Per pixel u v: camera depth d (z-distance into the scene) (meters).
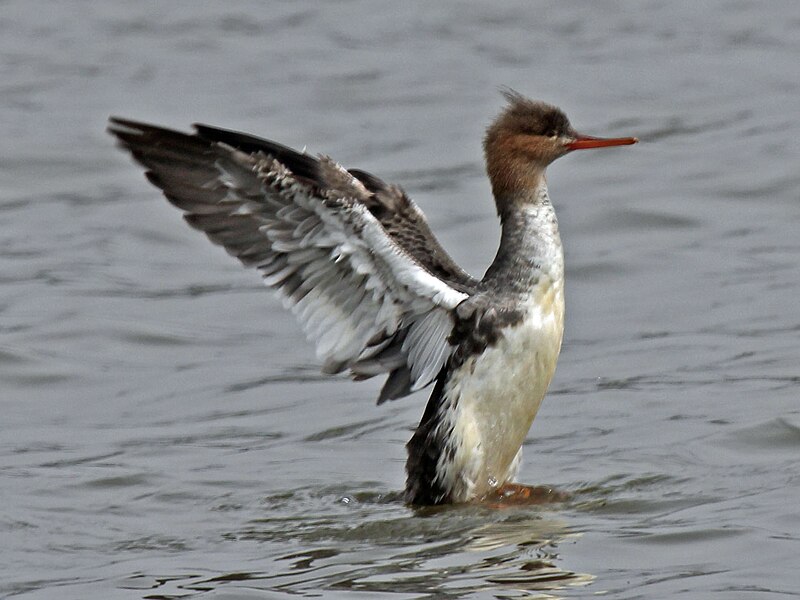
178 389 16.12
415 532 11.20
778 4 31.77
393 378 11.66
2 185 23.58
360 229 10.85
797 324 16.70
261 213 11.12
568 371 15.84
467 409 11.59
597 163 23.05
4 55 29.56
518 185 12.32
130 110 26.05
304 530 11.41
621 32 30.41
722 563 10.26
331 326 11.39
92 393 16.09
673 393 14.84
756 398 14.42
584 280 18.86
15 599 10.12
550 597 9.70
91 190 23.45
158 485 12.87
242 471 13.23
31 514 12.08
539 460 13.05
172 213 22.47
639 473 12.50
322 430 14.57
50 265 20.42
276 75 28.33
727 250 19.53
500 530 11.10
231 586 10.10
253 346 17.53
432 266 12.14
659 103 25.78
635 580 9.98
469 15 32.06
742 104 25.56
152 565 10.71
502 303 11.55
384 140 24.66
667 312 17.53
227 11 32.75
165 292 19.47
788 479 12.09
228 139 10.95
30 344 17.34
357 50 29.80
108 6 33.09
